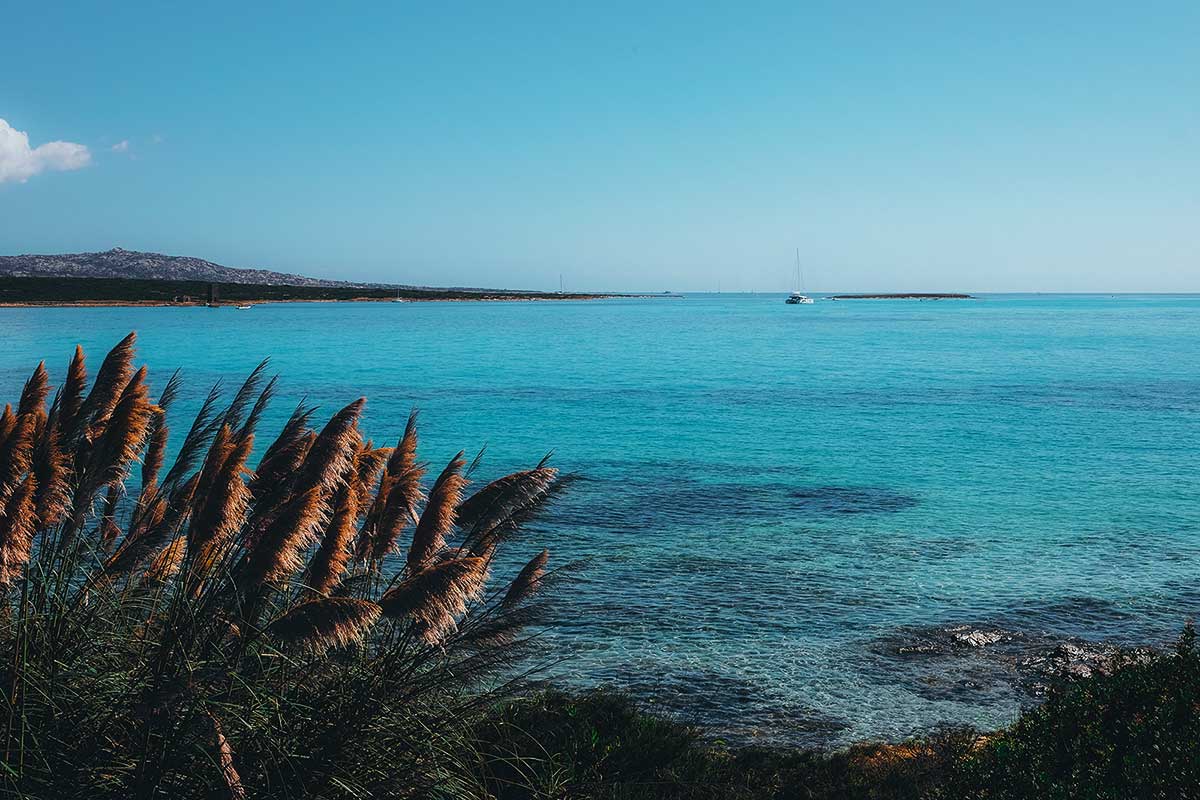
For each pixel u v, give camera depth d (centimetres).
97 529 464
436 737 429
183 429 2878
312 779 382
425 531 443
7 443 380
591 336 12581
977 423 3738
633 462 2673
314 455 393
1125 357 8194
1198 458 2794
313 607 345
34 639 411
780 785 650
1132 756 429
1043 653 1087
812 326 16350
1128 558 1566
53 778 372
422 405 4369
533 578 459
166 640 385
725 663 1038
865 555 1571
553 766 575
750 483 2323
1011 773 474
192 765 375
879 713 904
